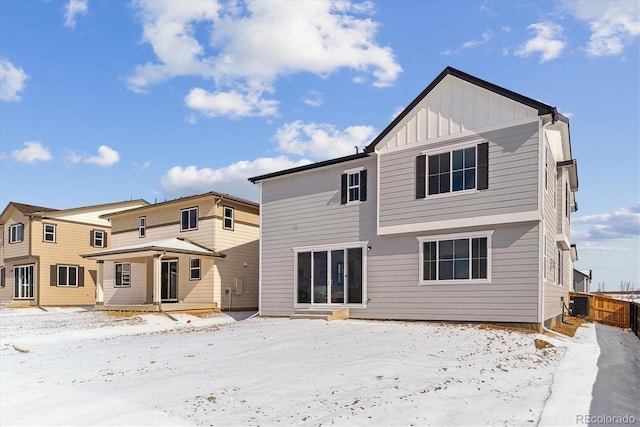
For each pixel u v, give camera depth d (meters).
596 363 10.05
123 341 15.21
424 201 15.88
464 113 15.34
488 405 7.27
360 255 17.81
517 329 13.54
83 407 7.90
